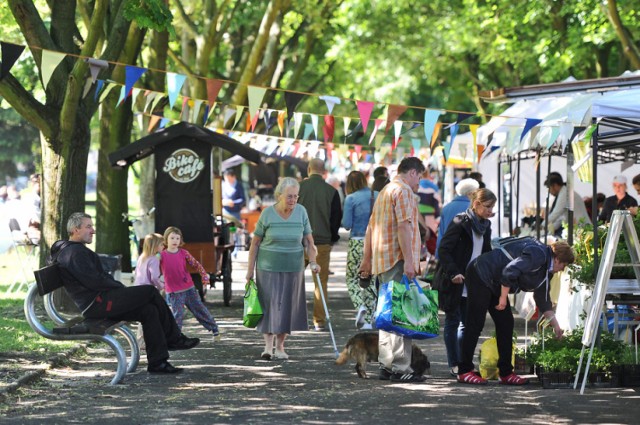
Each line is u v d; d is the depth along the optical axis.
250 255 13.42
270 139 25.48
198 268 14.68
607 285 11.38
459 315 12.05
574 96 15.59
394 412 9.86
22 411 9.83
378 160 24.80
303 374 12.24
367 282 12.38
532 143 16.11
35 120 17.50
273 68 30.69
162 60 25.11
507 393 11.02
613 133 13.39
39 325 11.46
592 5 30.38
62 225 17.80
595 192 12.35
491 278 11.49
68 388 11.17
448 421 9.45
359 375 11.97
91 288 11.62
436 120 14.04
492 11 35.84
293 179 13.46
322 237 16.75
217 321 17.80
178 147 19.11
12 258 31.56
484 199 11.88
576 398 10.70
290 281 13.39
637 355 11.84
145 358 13.46
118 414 9.70
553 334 12.69
